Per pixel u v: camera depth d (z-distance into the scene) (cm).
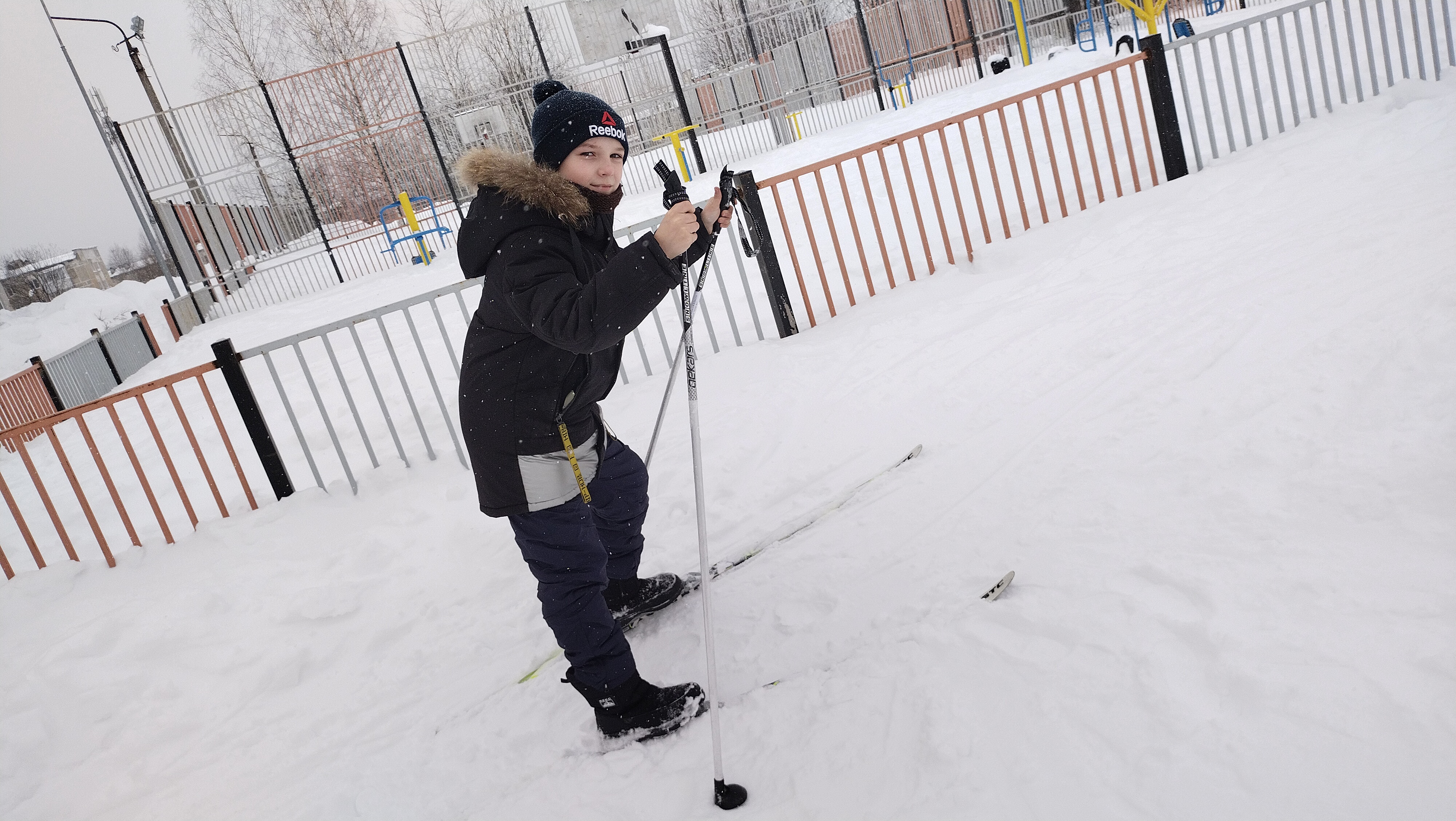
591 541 226
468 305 841
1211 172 593
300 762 265
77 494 402
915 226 679
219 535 408
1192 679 172
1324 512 207
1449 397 228
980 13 1827
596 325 182
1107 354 357
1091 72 583
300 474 498
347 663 317
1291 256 381
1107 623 197
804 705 211
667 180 191
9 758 285
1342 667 161
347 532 405
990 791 164
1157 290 408
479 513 394
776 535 308
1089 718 172
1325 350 279
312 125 1608
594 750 229
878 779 179
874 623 238
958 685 195
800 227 752
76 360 1010
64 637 341
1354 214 405
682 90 1628
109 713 303
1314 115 661
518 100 1639
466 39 1694
